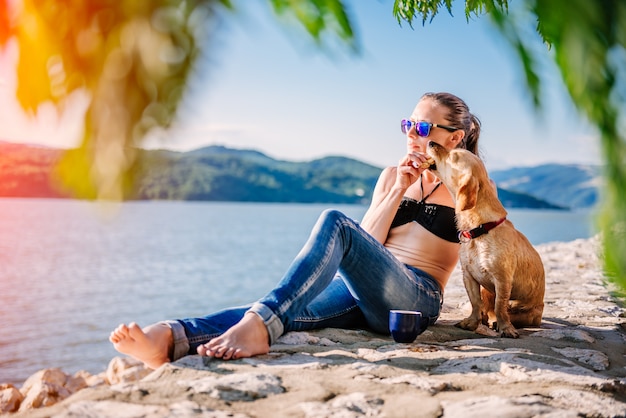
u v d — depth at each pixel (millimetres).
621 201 477
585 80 481
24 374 24094
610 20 489
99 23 453
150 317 38344
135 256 78938
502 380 2541
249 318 2855
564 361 2842
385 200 3613
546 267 7332
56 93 454
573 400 2266
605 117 485
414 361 2824
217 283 54656
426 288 3453
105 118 430
